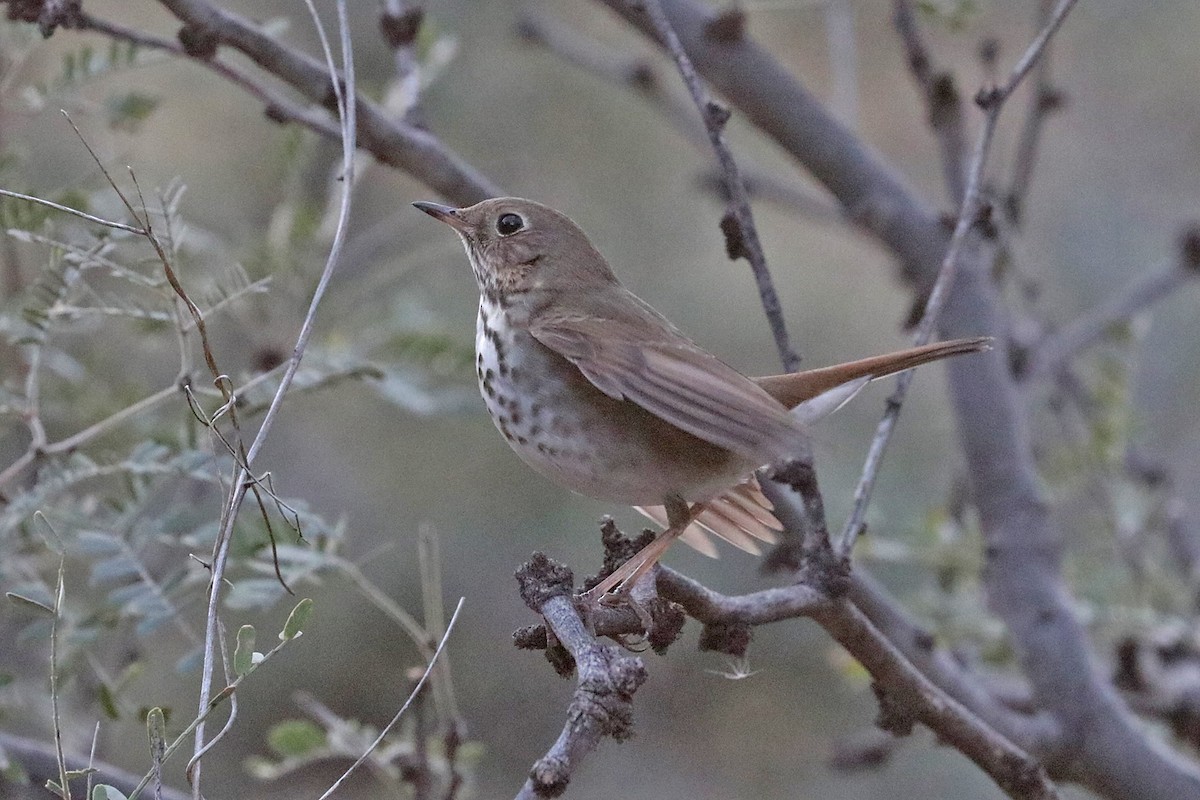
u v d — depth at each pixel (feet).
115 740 39.29
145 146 45.70
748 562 47.70
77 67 29.91
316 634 44.60
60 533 26.68
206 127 47.21
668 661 50.21
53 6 26.13
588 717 18.16
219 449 27.99
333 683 44.37
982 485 34.47
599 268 28.30
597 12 53.72
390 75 48.21
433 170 29.45
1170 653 36.94
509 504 47.42
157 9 48.88
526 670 46.91
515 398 26.37
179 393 26.78
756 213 53.88
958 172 35.37
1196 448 51.31
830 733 49.85
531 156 50.78
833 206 42.11
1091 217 55.01
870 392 50.78
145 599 26.03
